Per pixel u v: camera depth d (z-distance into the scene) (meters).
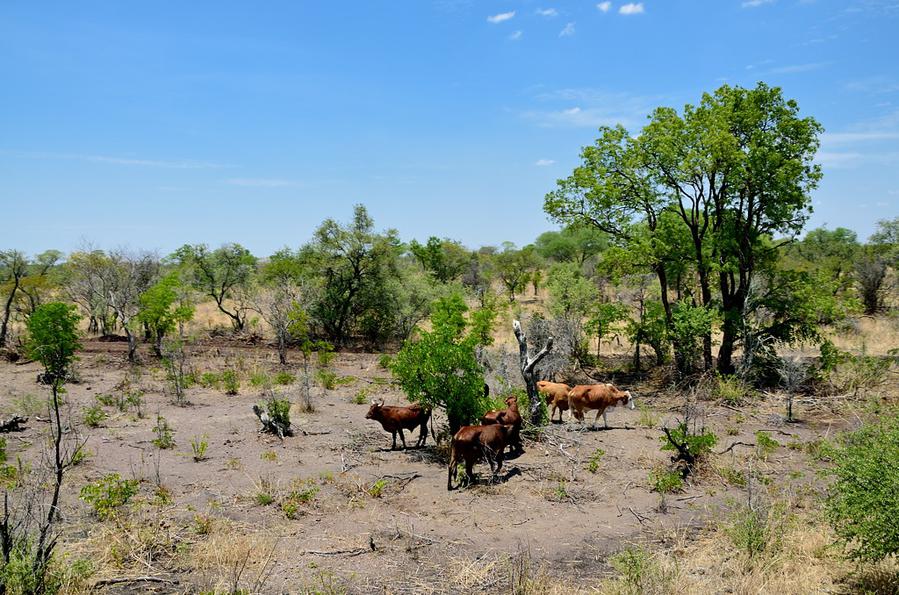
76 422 14.68
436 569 7.83
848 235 59.22
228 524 8.86
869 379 20.22
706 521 9.63
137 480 10.50
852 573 7.62
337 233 32.19
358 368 25.27
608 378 23.67
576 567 8.04
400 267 34.19
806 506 10.00
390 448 13.47
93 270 29.91
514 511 9.90
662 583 7.13
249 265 35.47
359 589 7.23
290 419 15.84
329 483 10.91
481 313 25.48
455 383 13.00
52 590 6.48
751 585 7.35
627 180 22.69
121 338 30.45
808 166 20.62
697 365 23.72
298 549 8.26
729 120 20.64
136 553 7.84
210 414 16.36
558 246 61.53
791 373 17.95
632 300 28.39
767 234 22.62
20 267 27.36
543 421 14.72
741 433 15.58
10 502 8.92
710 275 25.03
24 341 25.64
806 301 21.41
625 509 10.14
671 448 12.15
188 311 26.61
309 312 30.98
